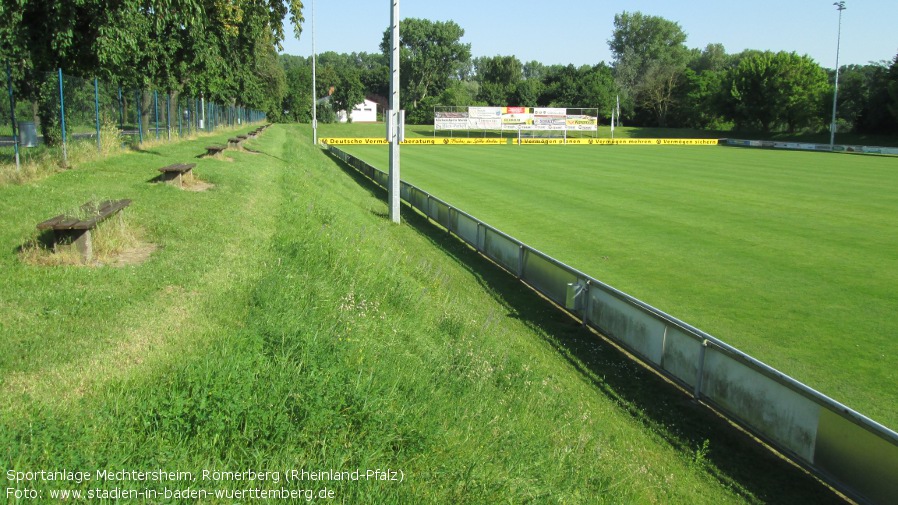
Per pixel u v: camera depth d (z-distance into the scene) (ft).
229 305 23.97
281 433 15.06
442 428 17.47
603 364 29.30
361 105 384.06
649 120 336.29
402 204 79.25
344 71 374.63
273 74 229.66
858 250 54.24
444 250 51.98
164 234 33.76
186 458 13.75
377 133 297.33
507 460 17.38
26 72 50.49
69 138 55.36
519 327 33.68
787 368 29.35
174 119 106.22
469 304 37.14
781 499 19.75
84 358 18.25
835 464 19.51
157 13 57.36
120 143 66.49
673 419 24.43
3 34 47.24
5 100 48.44
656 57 406.62
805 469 20.57
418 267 42.22
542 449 19.01
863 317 36.58
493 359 25.75
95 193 40.55
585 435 21.40
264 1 88.74
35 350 18.43
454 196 85.76
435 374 22.11
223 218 39.47
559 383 26.32
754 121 278.87
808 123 265.95
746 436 23.57
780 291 41.63
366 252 40.01
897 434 17.49
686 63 414.21
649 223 65.92
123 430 14.39
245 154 84.79
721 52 434.30
